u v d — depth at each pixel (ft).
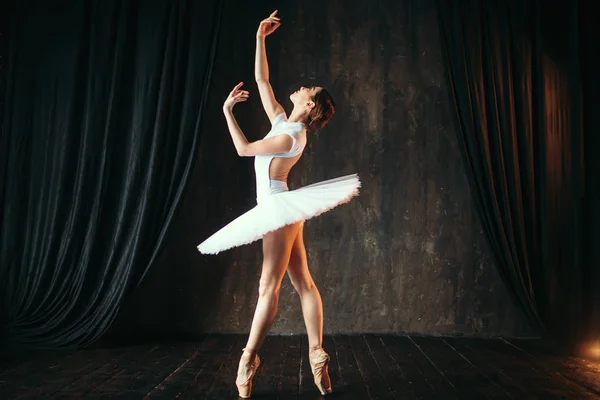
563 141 12.92
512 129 12.75
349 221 13.57
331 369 9.91
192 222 13.50
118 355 10.84
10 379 8.84
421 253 13.53
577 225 12.60
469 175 12.51
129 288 11.62
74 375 9.18
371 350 11.60
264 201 8.08
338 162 13.67
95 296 11.77
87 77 12.34
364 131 13.75
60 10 12.51
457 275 13.48
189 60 12.19
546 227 12.71
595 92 12.80
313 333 8.41
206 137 13.66
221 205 13.57
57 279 11.87
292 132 8.17
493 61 12.80
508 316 13.35
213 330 13.32
